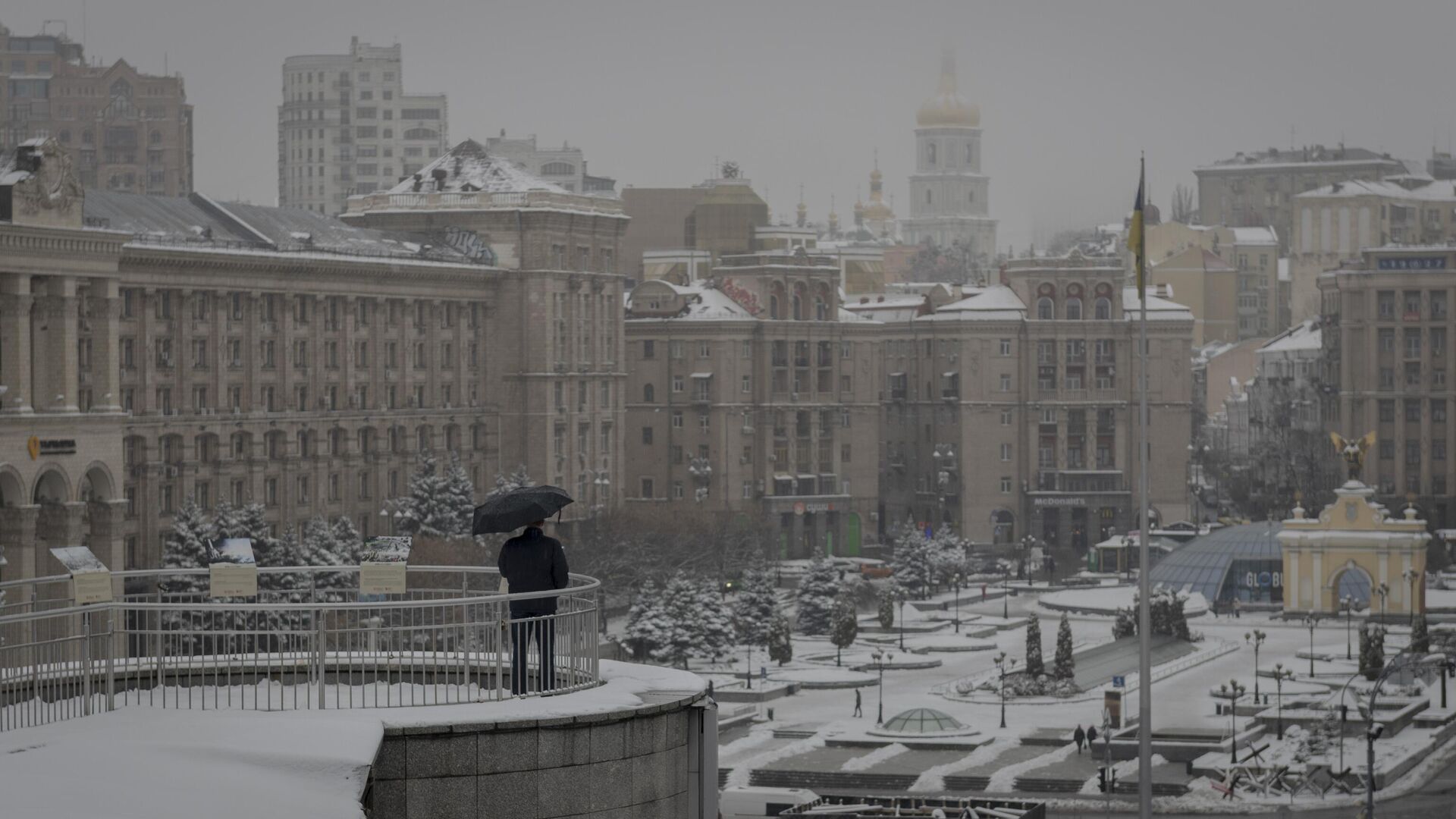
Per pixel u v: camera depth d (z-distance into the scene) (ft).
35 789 136.46
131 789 137.80
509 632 177.58
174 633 168.45
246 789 139.85
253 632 170.09
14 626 274.16
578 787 158.61
